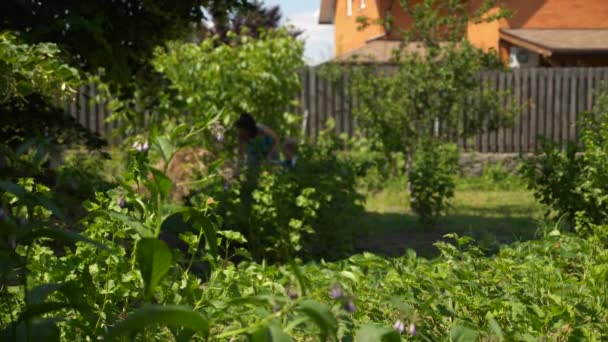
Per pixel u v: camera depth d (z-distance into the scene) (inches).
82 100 685.9
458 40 549.6
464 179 692.7
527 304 168.9
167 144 109.9
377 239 398.9
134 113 414.3
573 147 374.3
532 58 874.1
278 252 325.1
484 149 721.0
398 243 386.0
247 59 555.2
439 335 158.1
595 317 162.6
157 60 536.1
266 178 324.2
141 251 89.5
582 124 394.3
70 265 151.3
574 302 170.9
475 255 208.1
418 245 379.6
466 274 183.0
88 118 687.7
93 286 140.3
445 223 453.7
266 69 552.1
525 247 251.3
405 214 497.0
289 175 330.6
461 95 541.0
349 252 348.2
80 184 278.2
